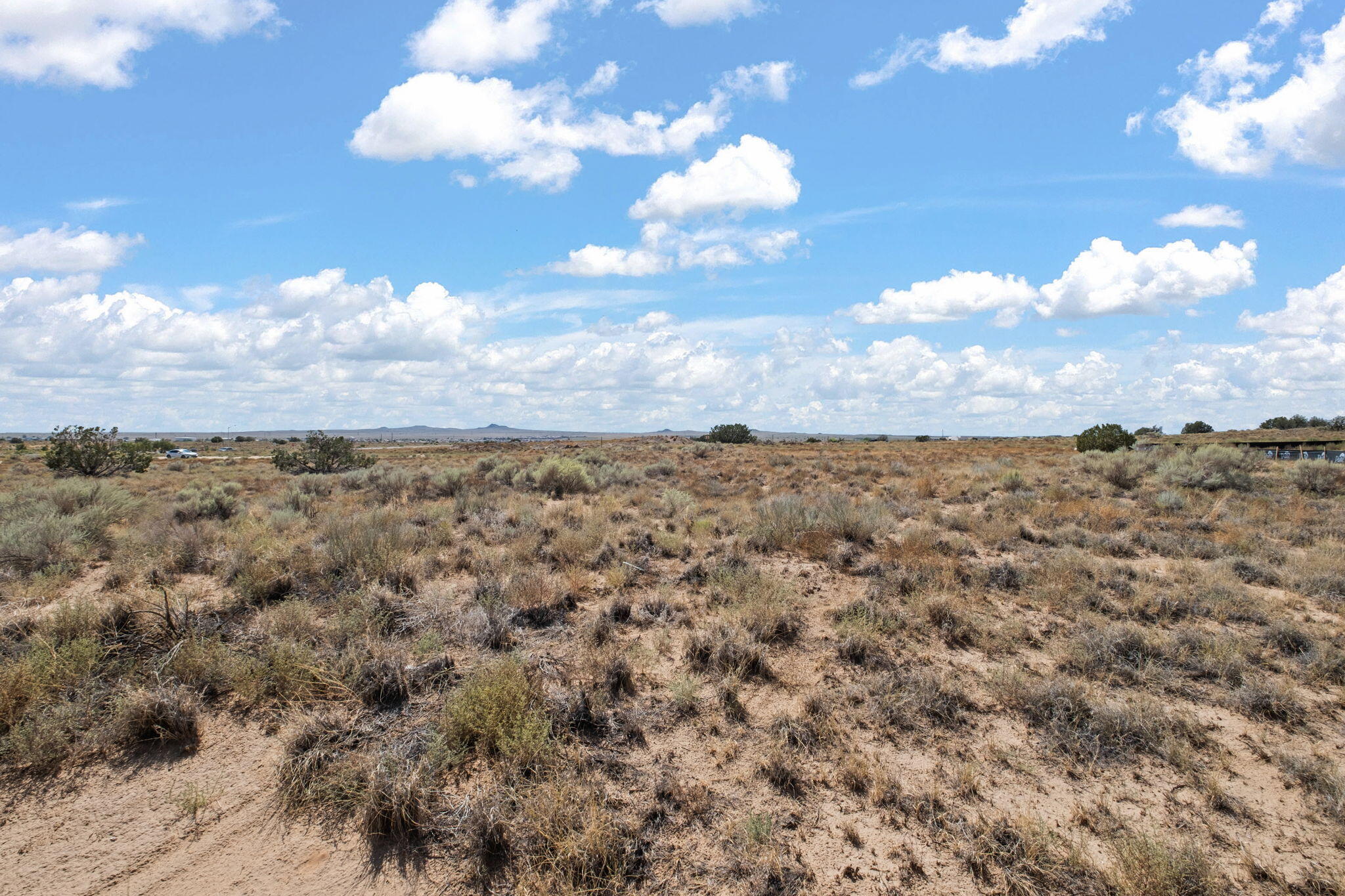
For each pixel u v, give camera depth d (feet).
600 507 51.78
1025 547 38.52
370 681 19.49
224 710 18.52
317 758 16.16
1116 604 28.43
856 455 137.69
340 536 34.19
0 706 17.04
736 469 100.89
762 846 13.85
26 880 12.78
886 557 35.55
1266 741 18.02
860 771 16.38
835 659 22.95
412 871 13.25
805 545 37.55
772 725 18.52
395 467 94.58
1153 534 41.75
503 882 12.94
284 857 13.58
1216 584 30.76
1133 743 17.81
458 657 22.20
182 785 15.57
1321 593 29.84
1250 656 23.15
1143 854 13.37
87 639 20.61
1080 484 67.72
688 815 14.79
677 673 21.59
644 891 12.72
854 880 13.10
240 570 30.12
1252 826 14.67
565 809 14.40
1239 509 52.24
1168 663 22.57
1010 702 20.01
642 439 289.33
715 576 31.63
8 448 267.39
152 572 30.37
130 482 94.07
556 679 20.44
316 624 24.47
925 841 14.19
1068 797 15.69
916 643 24.44
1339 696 20.43
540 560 34.73
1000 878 13.17
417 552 35.29
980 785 16.05
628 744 17.52
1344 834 14.35
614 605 26.50
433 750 16.31
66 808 14.71
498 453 212.23
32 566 31.76
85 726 17.29
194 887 12.81
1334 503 53.98
